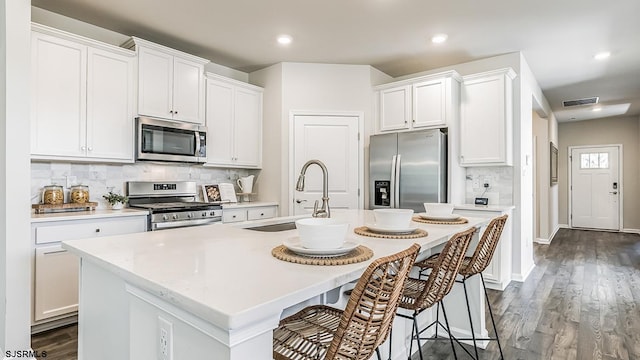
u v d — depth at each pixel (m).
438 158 3.62
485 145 3.77
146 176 3.59
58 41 2.75
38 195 2.87
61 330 2.57
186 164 3.74
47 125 2.70
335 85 4.28
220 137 3.97
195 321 0.86
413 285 1.87
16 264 2.12
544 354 2.30
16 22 2.12
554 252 5.44
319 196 4.23
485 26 3.22
